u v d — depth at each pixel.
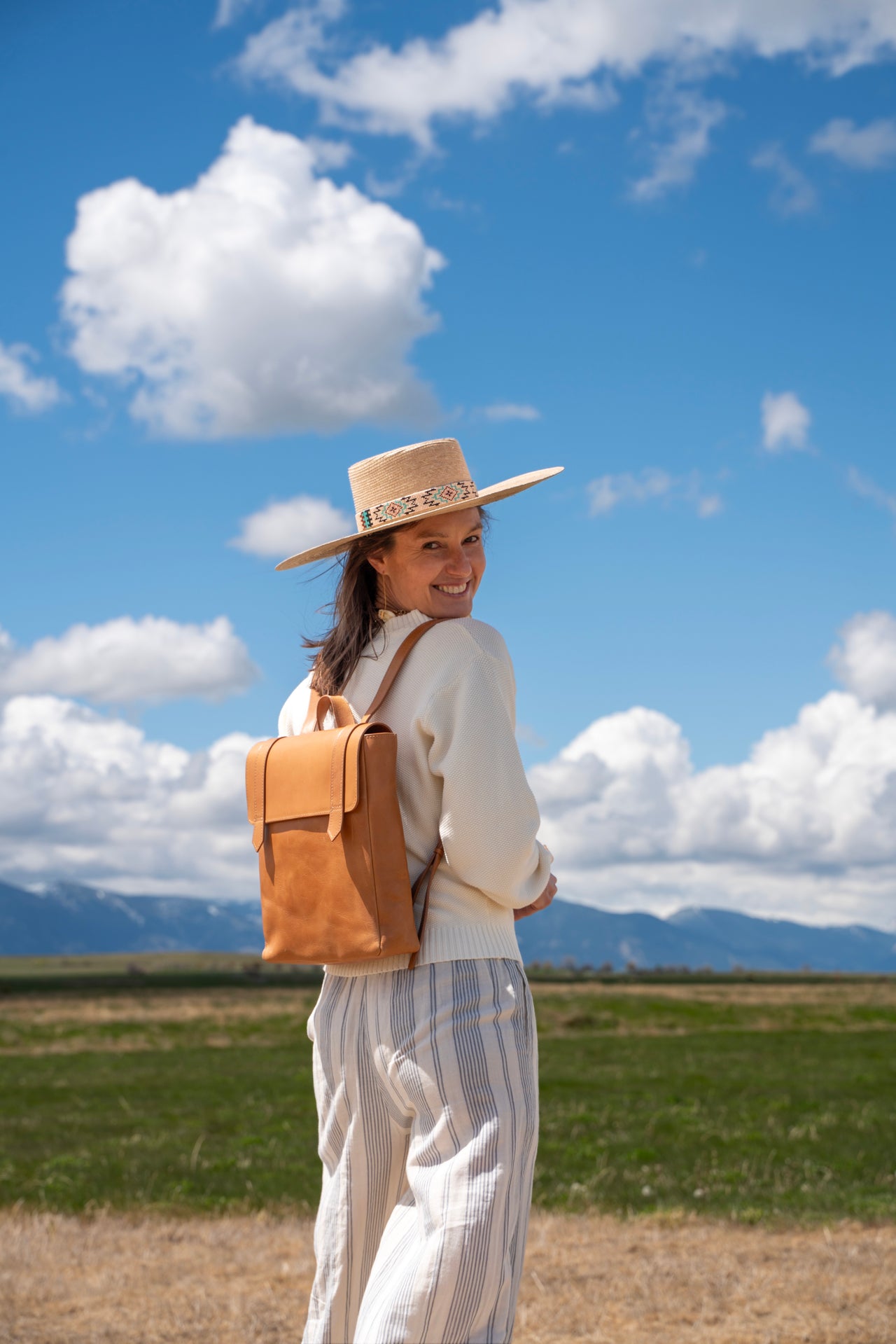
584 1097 17.64
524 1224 2.21
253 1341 4.61
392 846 2.31
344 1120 2.43
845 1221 7.07
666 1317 4.80
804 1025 35.97
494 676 2.40
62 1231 7.53
